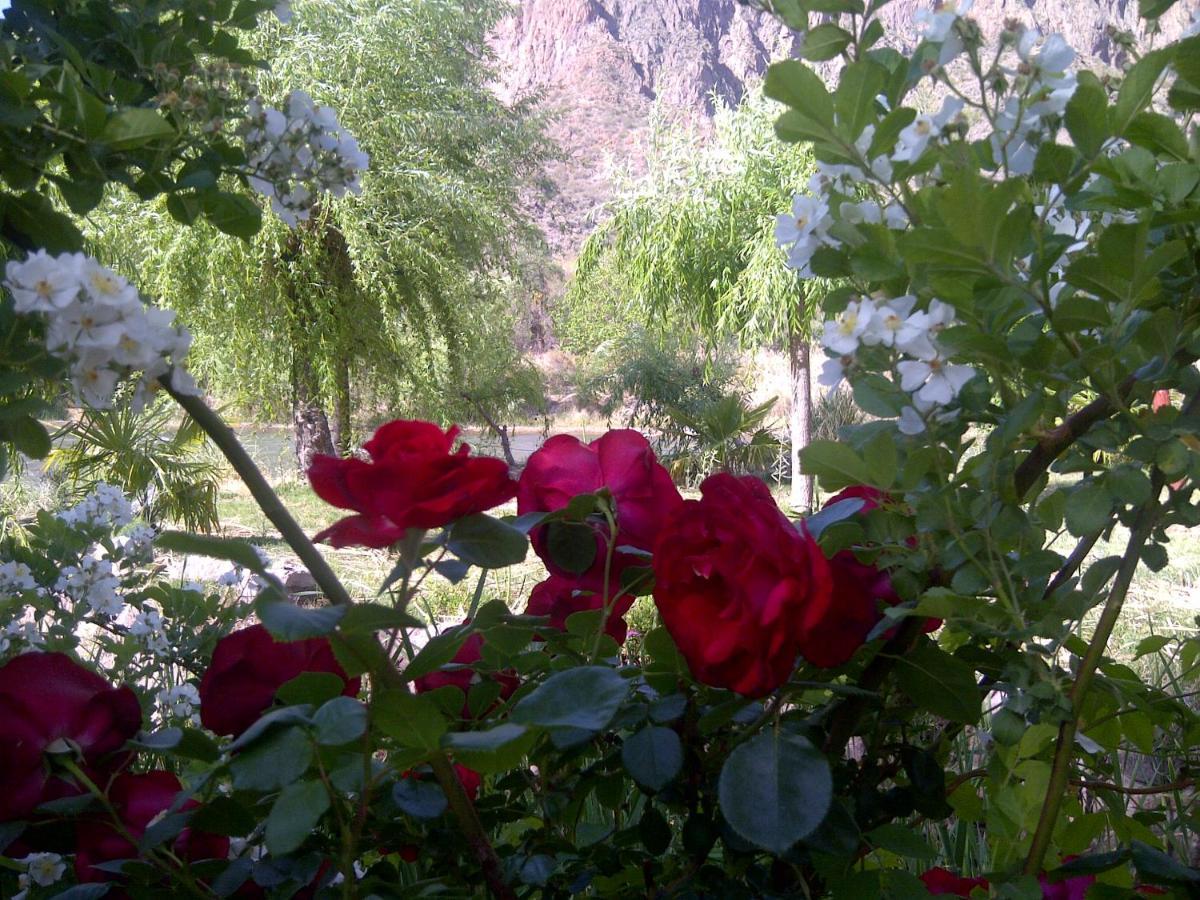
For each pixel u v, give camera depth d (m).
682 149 10.59
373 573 4.06
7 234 0.69
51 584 1.15
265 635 0.65
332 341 11.18
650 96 84.69
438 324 12.09
